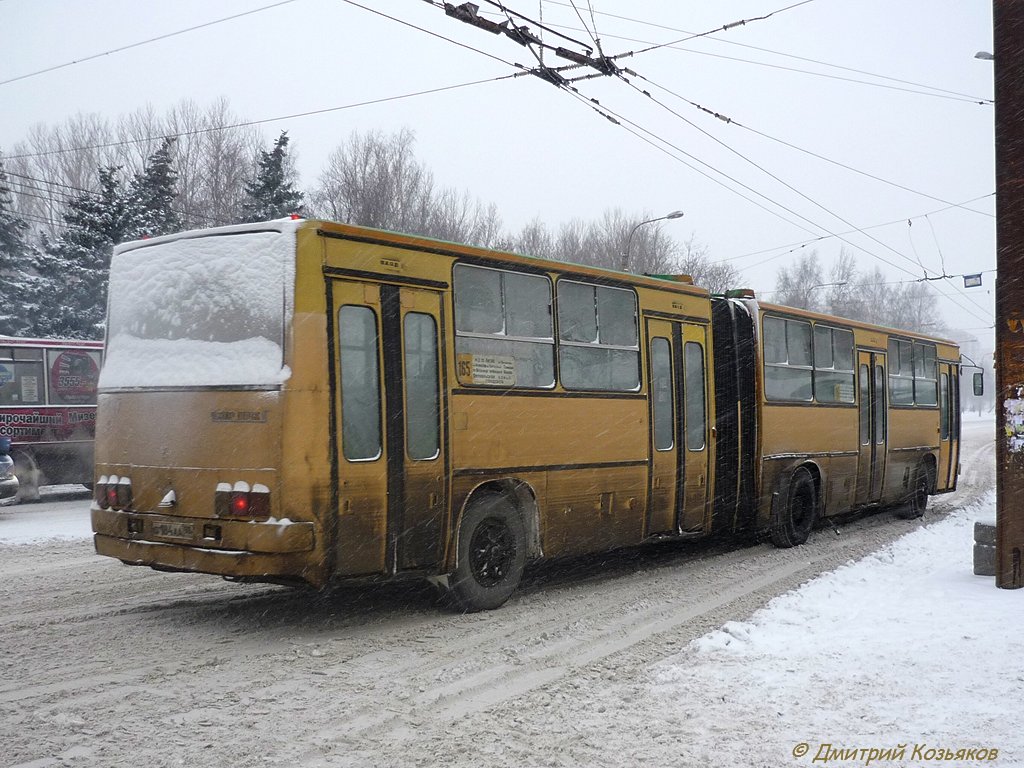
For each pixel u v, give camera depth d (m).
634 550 13.09
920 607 8.47
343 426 7.43
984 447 43.34
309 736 5.30
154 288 8.14
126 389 8.08
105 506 8.20
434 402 8.16
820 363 14.10
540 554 9.23
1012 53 9.19
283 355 7.24
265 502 7.14
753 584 10.38
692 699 5.93
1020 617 7.87
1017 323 9.12
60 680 6.34
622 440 10.28
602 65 12.50
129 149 44.94
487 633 7.87
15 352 18.73
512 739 5.27
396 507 7.79
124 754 4.98
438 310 8.25
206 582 10.07
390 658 7.03
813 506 13.73
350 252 7.61
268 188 34.12
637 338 10.62
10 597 9.20
